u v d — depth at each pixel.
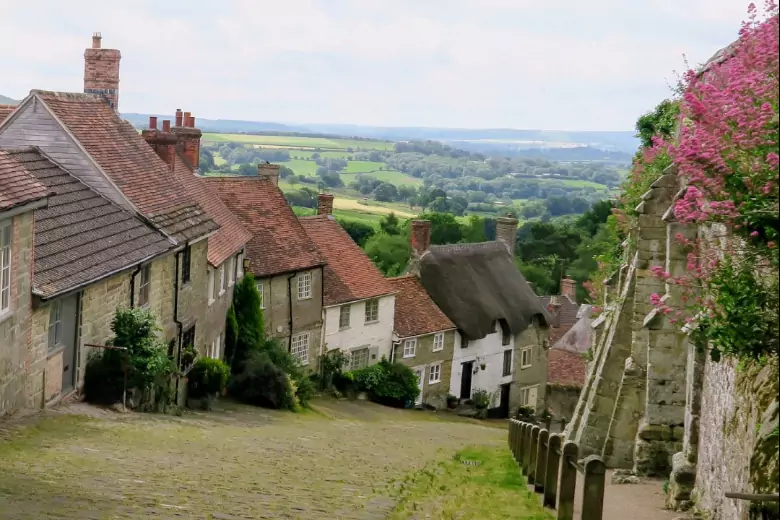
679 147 8.68
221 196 40.81
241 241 35.00
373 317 45.31
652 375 19.20
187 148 39.28
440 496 14.54
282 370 33.31
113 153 26.02
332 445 21.67
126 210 24.39
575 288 79.00
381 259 82.69
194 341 29.27
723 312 9.23
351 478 15.67
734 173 8.32
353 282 44.66
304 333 41.22
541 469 15.02
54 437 15.55
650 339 19.16
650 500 16.08
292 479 14.64
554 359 58.47
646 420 19.27
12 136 24.70
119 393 20.94
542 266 90.44
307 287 41.16
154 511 10.22
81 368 20.28
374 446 22.89
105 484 11.68
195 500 11.38
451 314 49.84
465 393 50.88
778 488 8.30
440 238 92.50
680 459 15.47
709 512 13.22
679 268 18.14
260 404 32.62
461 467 19.66
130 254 22.05
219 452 16.88
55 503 9.99
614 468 21.08
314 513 11.55
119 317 21.55
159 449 16.00
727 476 11.95
